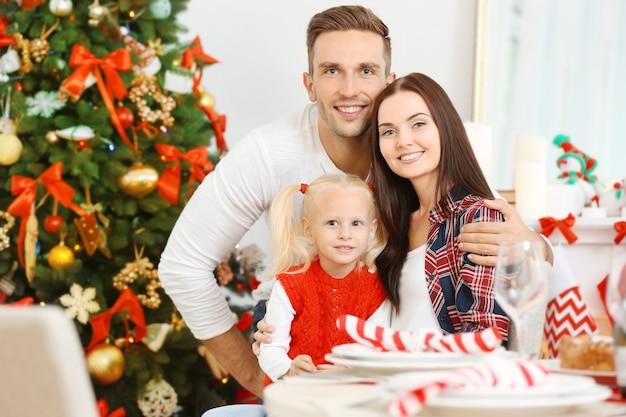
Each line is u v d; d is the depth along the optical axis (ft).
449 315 5.84
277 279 6.42
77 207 8.84
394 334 4.03
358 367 3.86
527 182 9.46
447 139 6.02
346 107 6.68
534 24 10.68
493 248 5.56
